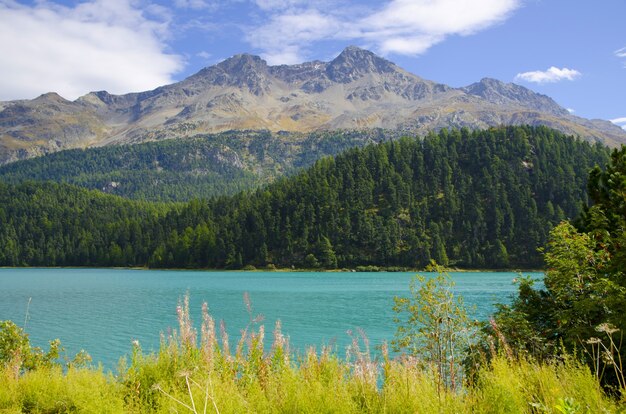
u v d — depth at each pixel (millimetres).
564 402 6434
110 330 47219
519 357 11172
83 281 131375
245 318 55062
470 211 190125
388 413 8133
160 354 11508
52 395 10789
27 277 153000
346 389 9008
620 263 13242
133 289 102562
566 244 14992
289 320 53812
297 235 194875
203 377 9492
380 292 93000
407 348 15109
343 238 189750
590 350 11430
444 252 171000
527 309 15008
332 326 48906
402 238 185625
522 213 185625
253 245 193625
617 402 7895
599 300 12703
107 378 11828
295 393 8508
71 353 34969
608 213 17203
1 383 11477
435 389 8648
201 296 85875
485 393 7801
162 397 9266
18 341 16484
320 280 133125
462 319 14898
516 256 173500
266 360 11148
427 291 15164
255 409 8492
